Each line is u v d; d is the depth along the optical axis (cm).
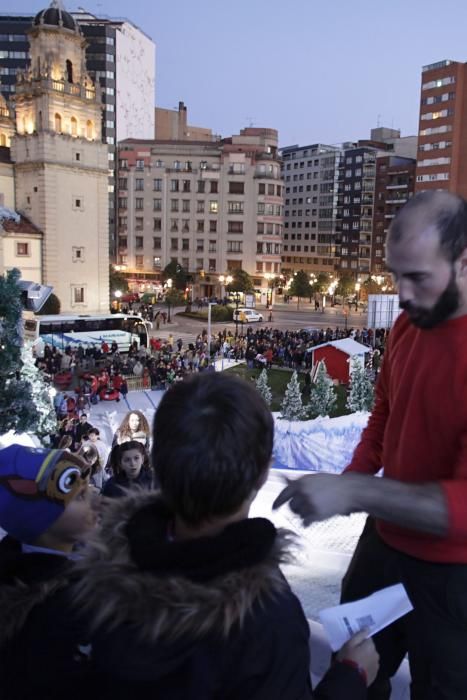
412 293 177
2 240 5022
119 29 11331
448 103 9062
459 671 197
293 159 12800
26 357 1683
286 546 141
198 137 13625
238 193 9081
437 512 159
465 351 179
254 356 4125
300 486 166
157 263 9500
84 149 5425
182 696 126
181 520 143
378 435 239
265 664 127
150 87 12962
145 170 9319
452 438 185
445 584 194
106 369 3438
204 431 132
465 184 9206
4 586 164
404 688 303
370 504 163
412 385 198
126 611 128
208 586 127
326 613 184
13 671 153
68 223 5409
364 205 11088
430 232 170
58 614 148
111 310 6581
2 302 1401
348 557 580
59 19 5141
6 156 5478
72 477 192
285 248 13212
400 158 10644
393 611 185
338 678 161
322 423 1692
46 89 5100
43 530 191
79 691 142
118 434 716
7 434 1419
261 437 137
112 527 153
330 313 8119
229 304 8106
